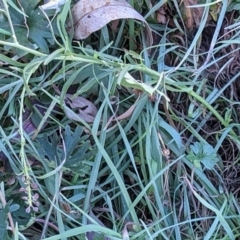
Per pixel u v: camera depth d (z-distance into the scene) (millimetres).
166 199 361
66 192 358
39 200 352
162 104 371
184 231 364
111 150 364
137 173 350
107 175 368
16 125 341
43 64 328
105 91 339
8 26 326
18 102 355
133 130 368
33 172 350
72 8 345
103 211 362
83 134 362
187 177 368
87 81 351
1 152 349
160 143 361
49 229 350
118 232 344
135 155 369
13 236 326
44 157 343
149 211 364
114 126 354
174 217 357
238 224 365
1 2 321
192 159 352
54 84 351
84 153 335
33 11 329
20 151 319
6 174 346
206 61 367
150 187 355
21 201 344
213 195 370
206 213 369
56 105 361
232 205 372
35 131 346
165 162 361
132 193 370
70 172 350
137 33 369
